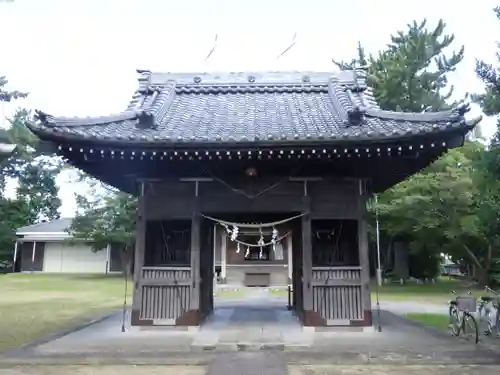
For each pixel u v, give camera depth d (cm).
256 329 1036
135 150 925
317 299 1008
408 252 2848
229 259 2856
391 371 729
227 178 1045
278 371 717
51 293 2200
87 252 4116
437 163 2248
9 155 579
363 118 1052
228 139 900
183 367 753
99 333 990
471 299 986
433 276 2989
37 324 1221
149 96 1288
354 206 1038
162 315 1008
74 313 1449
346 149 914
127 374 709
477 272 2550
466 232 2114
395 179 1182
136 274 1021
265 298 1998
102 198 3269
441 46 2728
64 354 807
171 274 1020
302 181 1045
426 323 1226
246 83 1364
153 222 1084
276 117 1157
